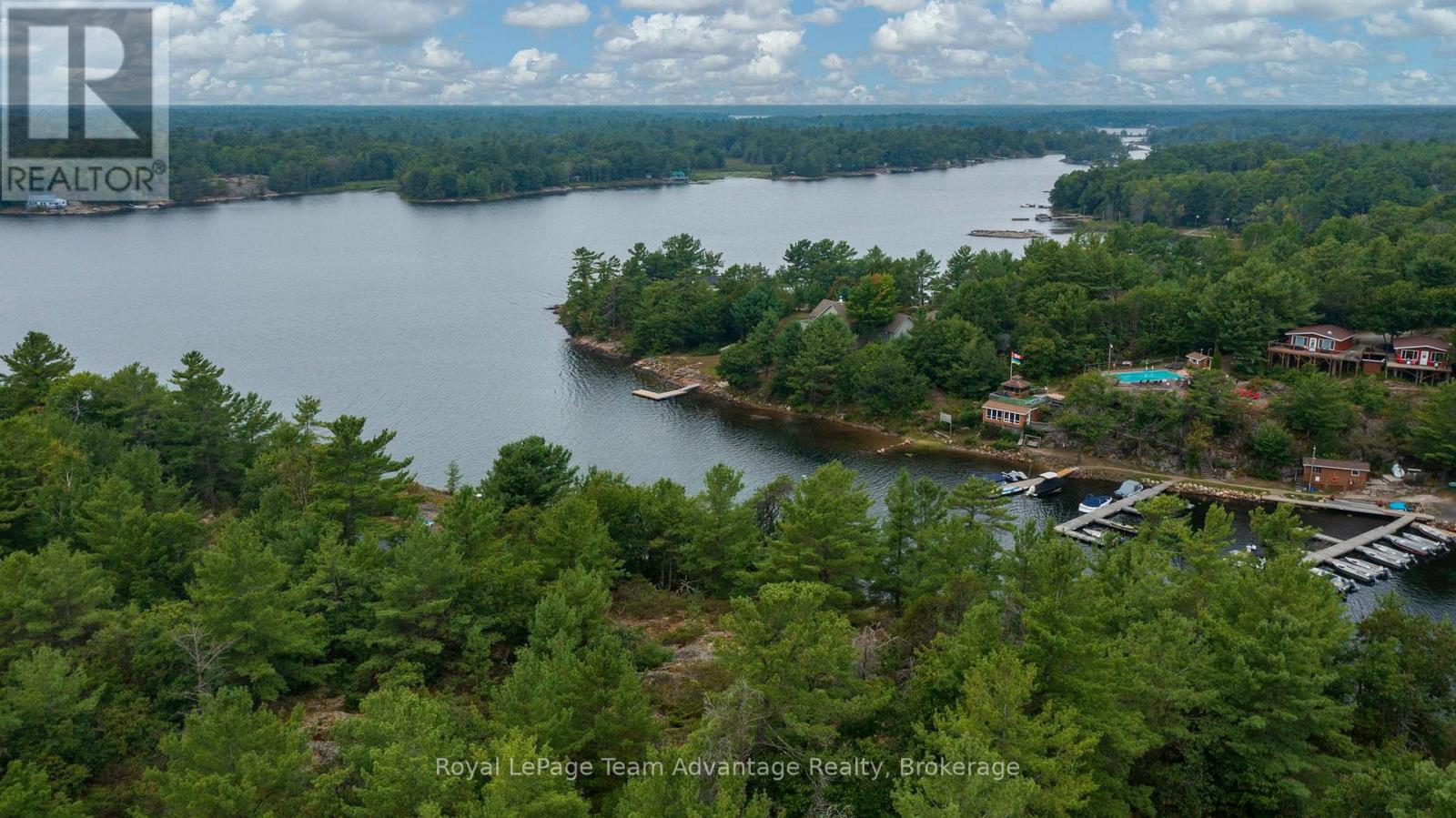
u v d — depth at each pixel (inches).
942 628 1766.7
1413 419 4013.3
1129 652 1644.9
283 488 2741.1
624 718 1475.1
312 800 1288.1
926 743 1392.7
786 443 4709.6
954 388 4936.0
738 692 1432.1
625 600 2409.0
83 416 3366.1
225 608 1720.0
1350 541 3437.5
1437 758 1733.5
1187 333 4950.8
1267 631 1691.7
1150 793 1536.7
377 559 2130.9
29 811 1263.5
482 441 4680.1
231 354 6038.4
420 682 1765.5
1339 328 4825.3
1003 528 2647.6
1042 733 1336.1
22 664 1493.6
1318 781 1572.3
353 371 5772.6
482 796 1289.4
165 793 1252.5
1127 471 4212.6
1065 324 5108.3
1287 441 4055.1
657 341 6161.4
